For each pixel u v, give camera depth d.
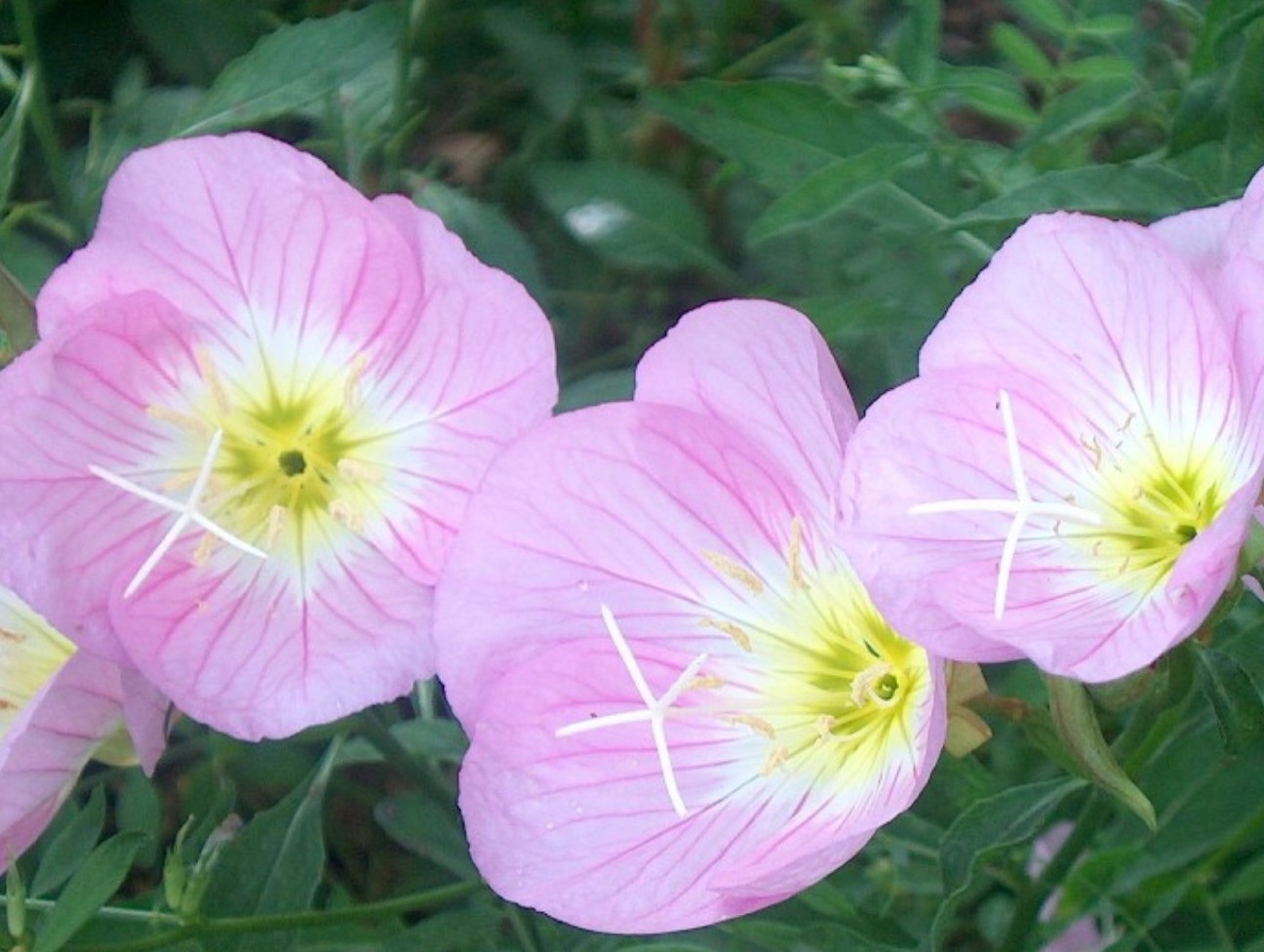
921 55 0.39
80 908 0.31
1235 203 0.29
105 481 0.30
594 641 0.29
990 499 0.28
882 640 0.29
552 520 0.29
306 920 0.33
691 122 0.38
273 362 0.30
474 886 0.35
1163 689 0.30
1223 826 0.38
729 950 0.36
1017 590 0.28
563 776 0.29
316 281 0.30
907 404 0.28
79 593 0.30
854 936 0.34
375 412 0.30
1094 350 0.28
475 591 0.29
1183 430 0.28
